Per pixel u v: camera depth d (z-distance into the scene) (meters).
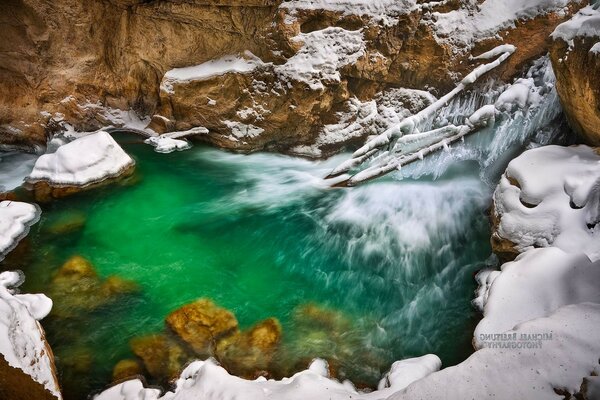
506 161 6.94
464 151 7.11
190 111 7.82
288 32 7.04
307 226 6.56
